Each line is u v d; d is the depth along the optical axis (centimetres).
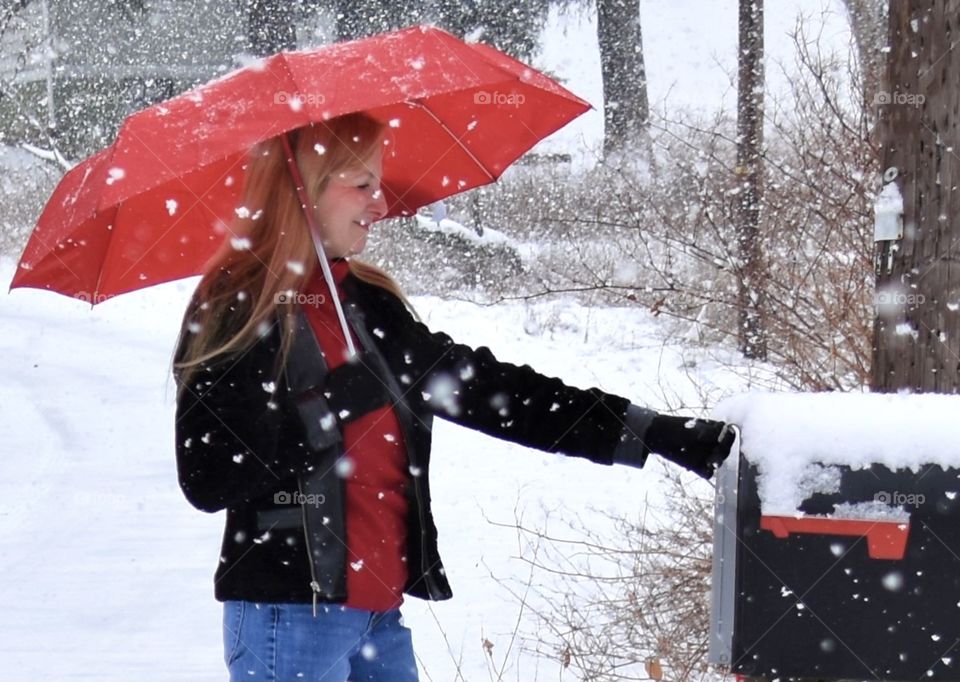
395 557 357
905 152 443
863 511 306
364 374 352
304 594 342
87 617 706
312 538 342
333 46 367
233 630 352
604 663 576
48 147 3350
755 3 1237
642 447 354
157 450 1169
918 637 308
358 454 351
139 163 337
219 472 336
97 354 1748
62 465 1121
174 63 3378
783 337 719
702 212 789
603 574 722
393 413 357
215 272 349
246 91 349
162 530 893
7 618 705
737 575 312
